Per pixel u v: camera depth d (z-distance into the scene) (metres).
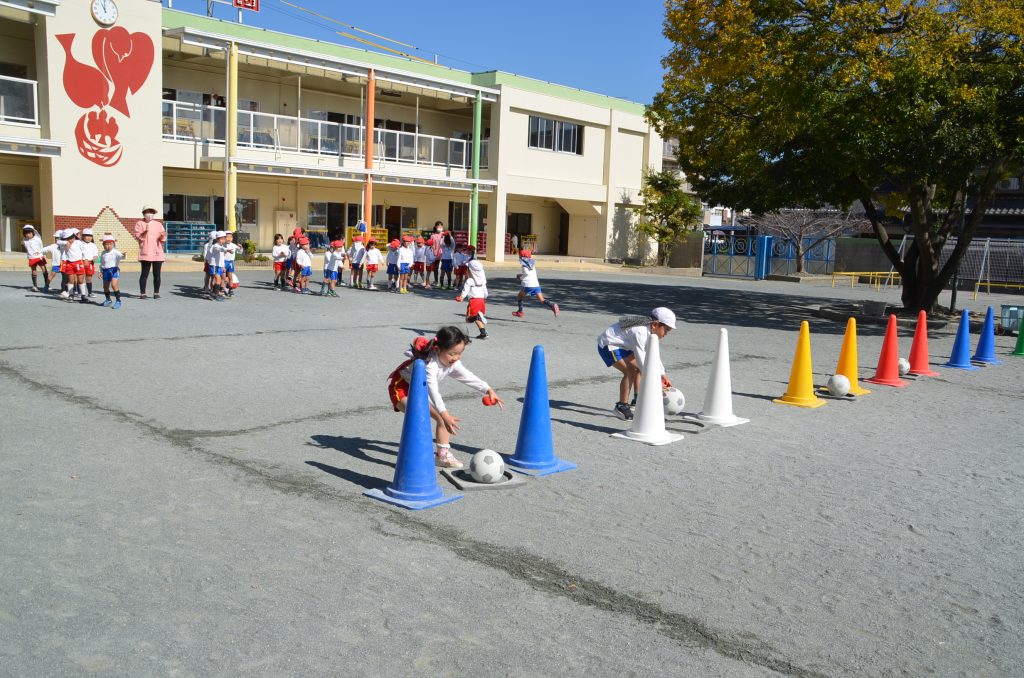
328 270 19.44
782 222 48.66
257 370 9.73
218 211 30.98
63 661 3.30
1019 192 40.72
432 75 33.81
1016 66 15.39
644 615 3.96
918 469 6.84
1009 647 3.85
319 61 28.72
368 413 7.82
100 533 4.63
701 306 21.86
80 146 24.23
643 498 5.73
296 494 5.45
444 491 5.65
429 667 3.40
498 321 16.22
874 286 36.06
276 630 3.63
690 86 19.58
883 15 15.89
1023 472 6.88
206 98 30.05
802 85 16.05
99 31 24.28
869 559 4.84
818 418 8.70
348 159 31.69
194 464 6.00
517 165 37.09
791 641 3.79
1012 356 14.64
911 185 17.98
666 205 40.50
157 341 11.52
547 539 4.87
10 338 11.16
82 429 6.81
